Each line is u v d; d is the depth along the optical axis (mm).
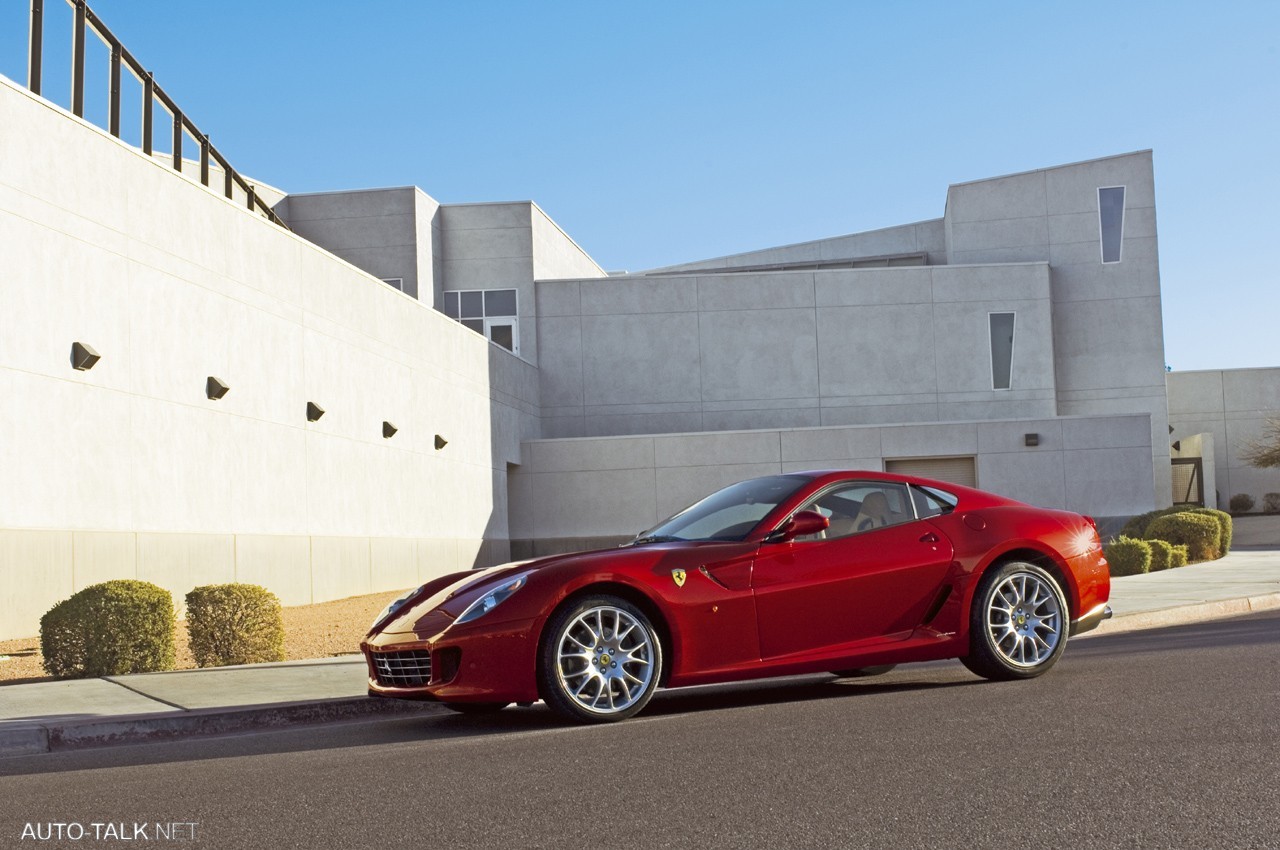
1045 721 5629
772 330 34062
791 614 6773
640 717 6594
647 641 6465
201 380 16562
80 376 13984
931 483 7523
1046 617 7438
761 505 7133
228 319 17375
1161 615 11508
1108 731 5297
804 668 6816
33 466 13094
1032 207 35750
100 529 14133
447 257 34125
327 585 19859
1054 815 3881
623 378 33938
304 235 32188
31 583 12891
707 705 7059
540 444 31906
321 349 20281
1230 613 12344
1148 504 30812
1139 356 35062
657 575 6527
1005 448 31281
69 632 9547
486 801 4426
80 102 16062
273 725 7168
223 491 16922
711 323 34062
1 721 6832
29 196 13289
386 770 5184
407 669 6574
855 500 7215
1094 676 7223
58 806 4684
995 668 7250
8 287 12875
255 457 17875
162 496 15469
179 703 7434
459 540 26531
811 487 7133
